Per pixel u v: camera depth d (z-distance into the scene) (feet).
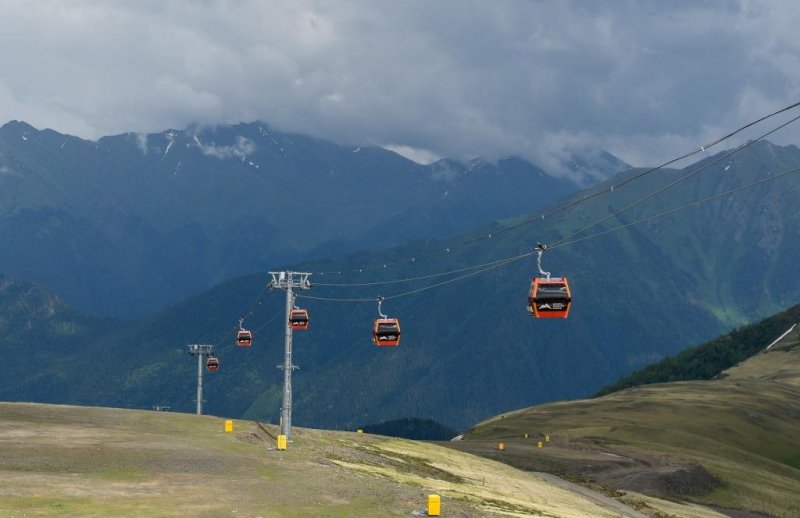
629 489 374.22
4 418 275.59
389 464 275.80
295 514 163.32
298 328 285.23
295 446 266.16
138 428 271.28
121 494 167.53
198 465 208.74
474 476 299.38
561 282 197.98
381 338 288.71
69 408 315.37
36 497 159.12
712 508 368.89
